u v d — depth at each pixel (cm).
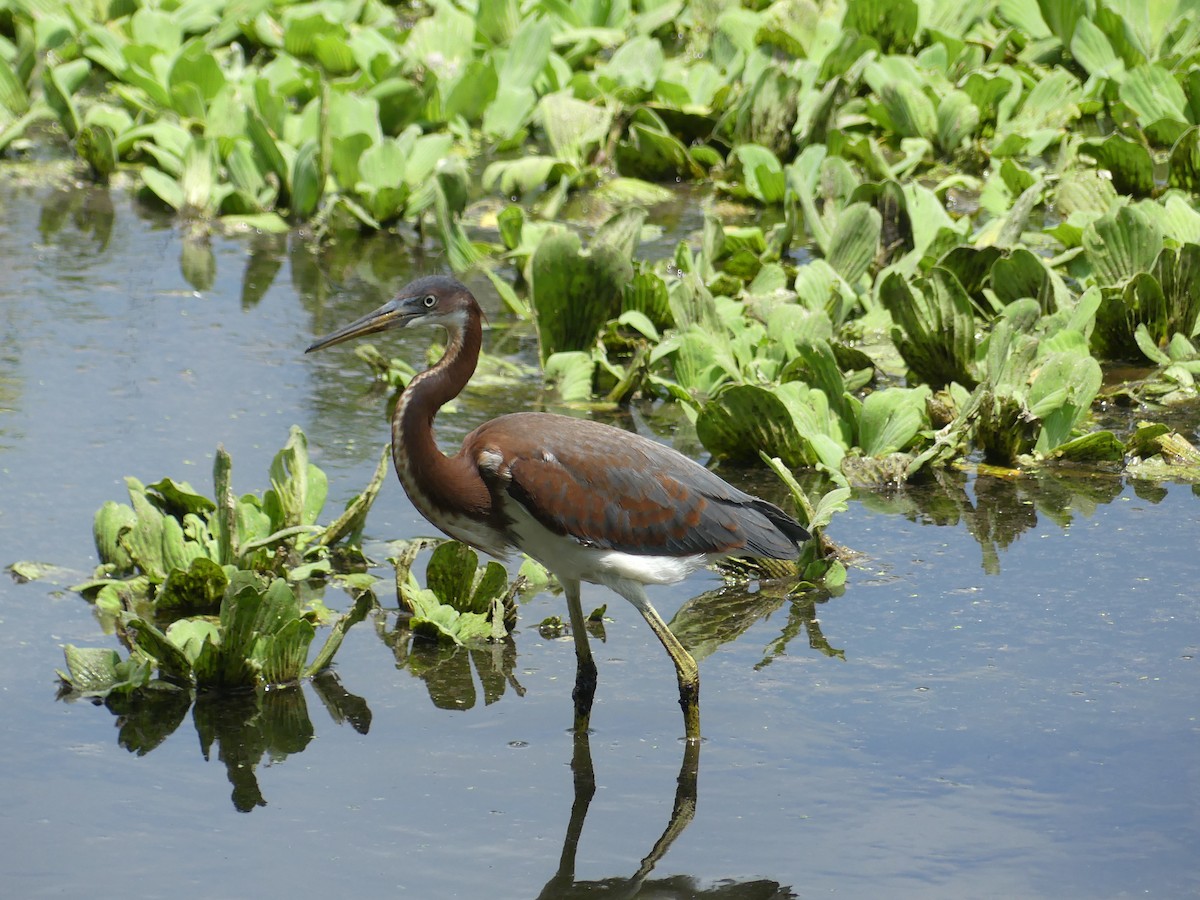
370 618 986
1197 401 1316
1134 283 1379
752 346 1383
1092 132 2086
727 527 864
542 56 2180
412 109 2077
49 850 733
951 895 691
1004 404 1177
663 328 1505
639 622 989
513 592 979
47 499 1127
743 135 1995
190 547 1023
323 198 1883
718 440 1212
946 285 1295
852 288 1535
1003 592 994
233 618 866
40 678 897
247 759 819
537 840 744
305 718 864
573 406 1348
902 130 2053
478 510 856
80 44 2303
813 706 865
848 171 1742
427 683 905
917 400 1222
